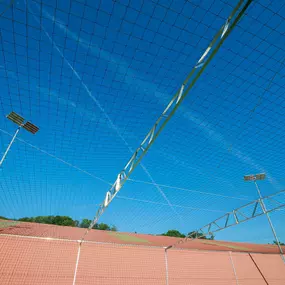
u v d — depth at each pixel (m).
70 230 20.56
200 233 13.30
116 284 12.83
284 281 18.91
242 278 17.30
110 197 8.42
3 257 11.35
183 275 15.25
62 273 11.98
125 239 20.58
